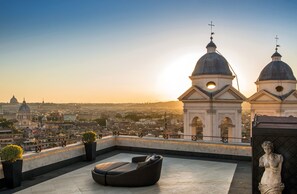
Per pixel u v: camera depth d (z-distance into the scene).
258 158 4.87
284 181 4.70
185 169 10.12
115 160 11.80
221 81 19.17
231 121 19.11
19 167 8.23
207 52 20.88
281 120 5.19
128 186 7.97
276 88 21.33
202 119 18.92
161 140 13.21
